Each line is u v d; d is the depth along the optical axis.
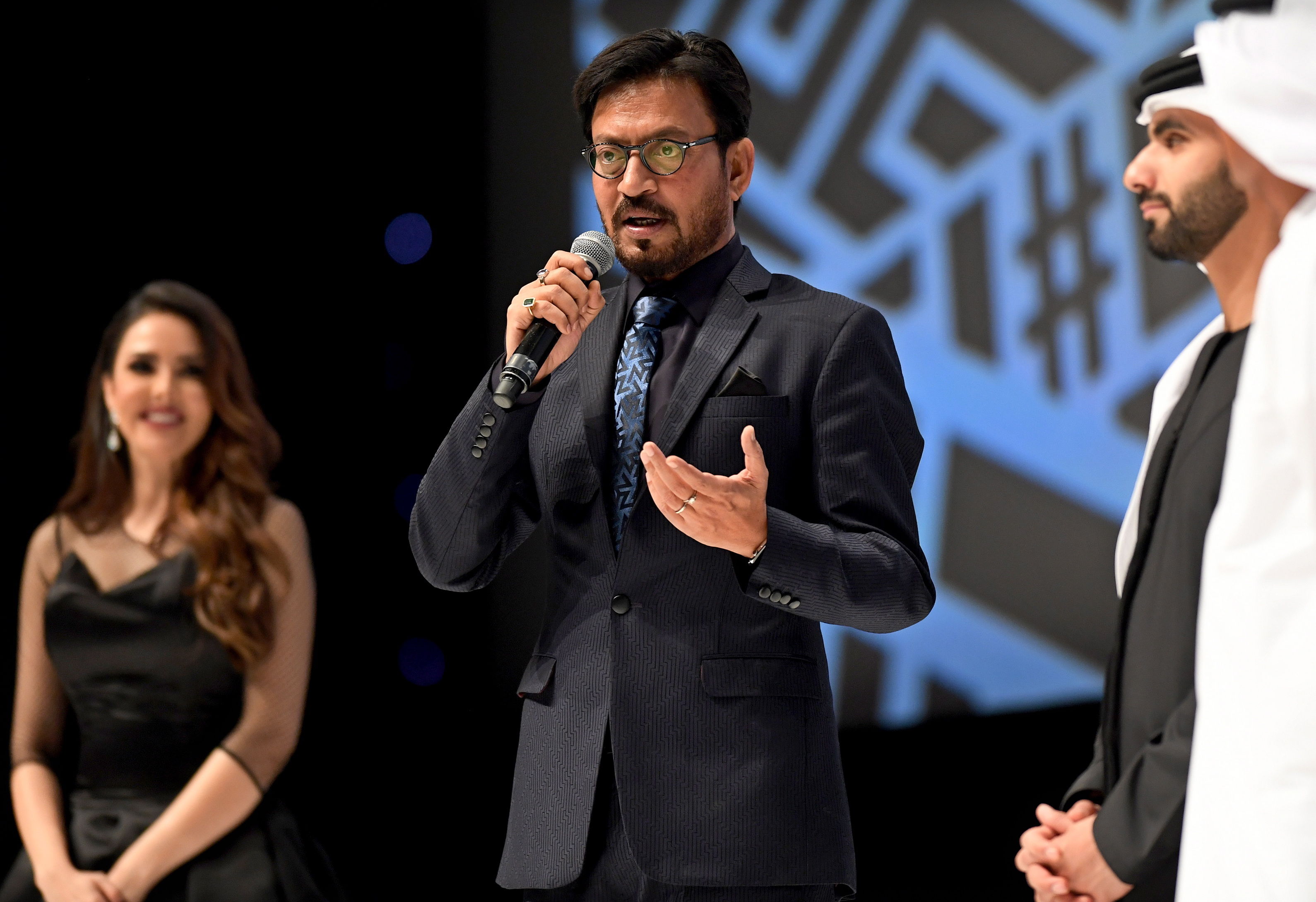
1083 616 10.14
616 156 4.25
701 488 3.61
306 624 6.82
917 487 10.48
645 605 3.99
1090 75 10.13
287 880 6.30
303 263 10.58
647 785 3.81
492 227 11.11
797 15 10.72
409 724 10.67
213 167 10.19
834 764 4.03
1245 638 3.02
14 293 9.25
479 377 11.05
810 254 10.66
